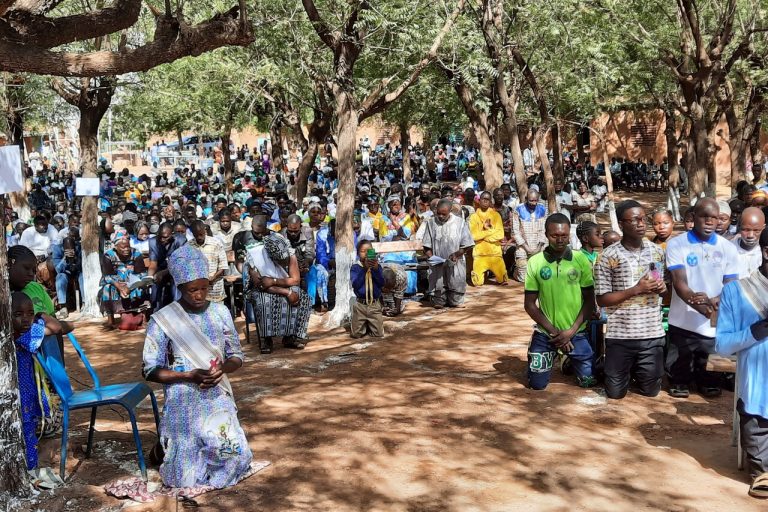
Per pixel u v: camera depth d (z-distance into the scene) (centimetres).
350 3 1112
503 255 1530
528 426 679
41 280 1385
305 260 1100
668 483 558
